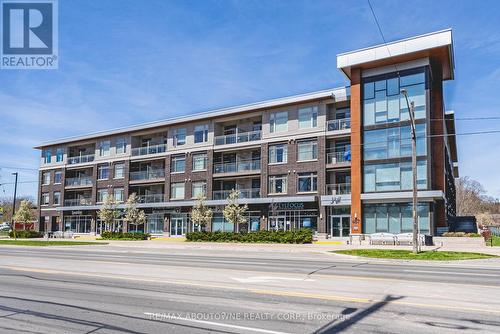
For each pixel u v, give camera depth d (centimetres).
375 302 923
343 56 3847
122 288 1128
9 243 3841
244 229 4531
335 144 4250
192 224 4925
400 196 3559
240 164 4722
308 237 3503
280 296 998
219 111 4791
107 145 5853
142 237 4547
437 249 2828
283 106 4456
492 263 2008
